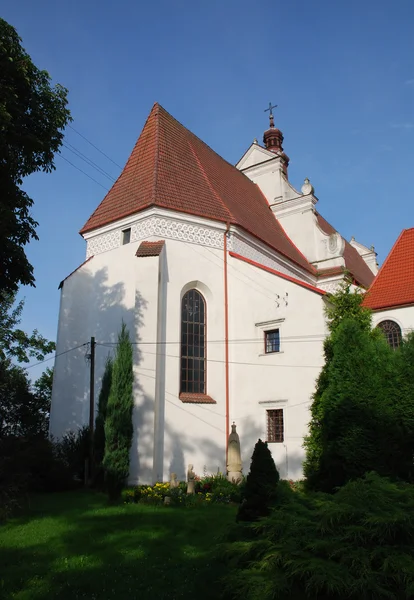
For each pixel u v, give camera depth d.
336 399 15.43
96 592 8.04
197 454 21.41
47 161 16.66
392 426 14.35
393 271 24.95
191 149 29.25
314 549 6.84
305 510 7.86
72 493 19.67
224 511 15.34
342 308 20.34
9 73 15.27
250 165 37.28
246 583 6.86
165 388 21.28
